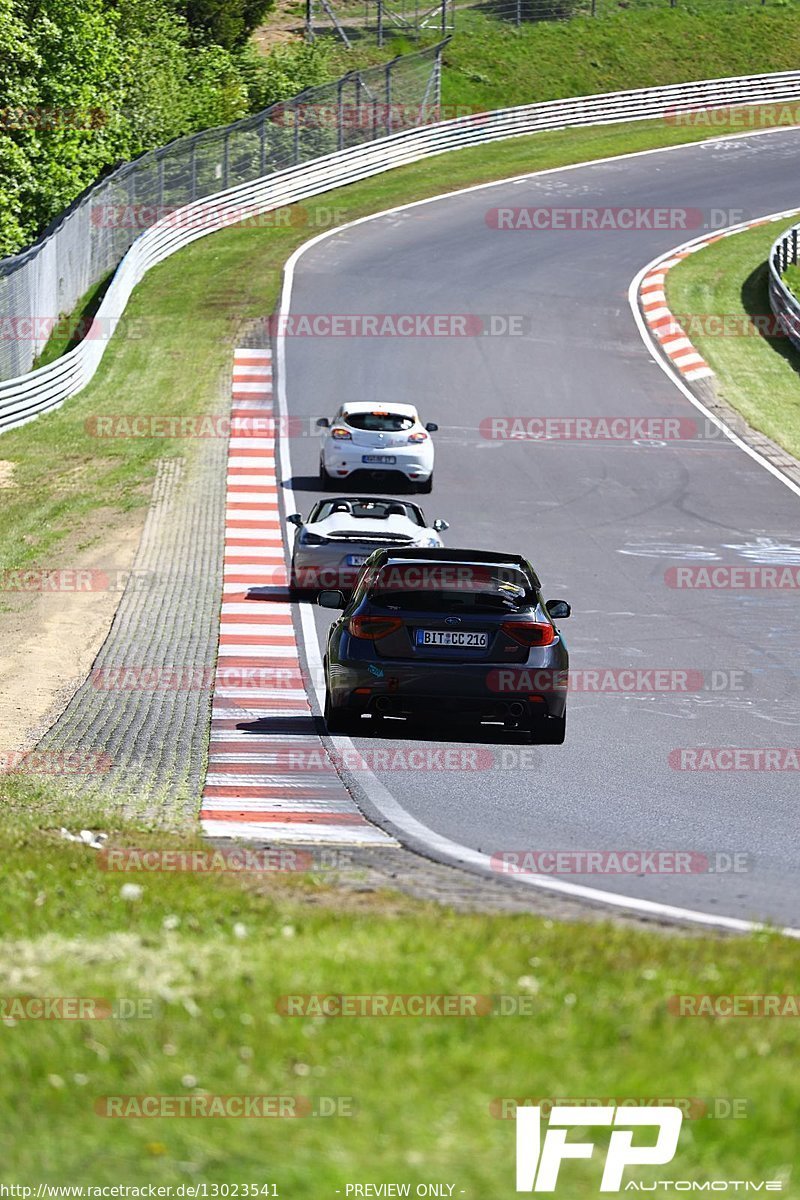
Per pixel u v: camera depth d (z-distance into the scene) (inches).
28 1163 622.5
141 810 1648.6
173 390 5398.6
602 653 2748.5
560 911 1195.3
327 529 3058.6
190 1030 760.3
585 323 6397.6
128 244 7377.0
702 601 3238.2
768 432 5201.8
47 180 7111.2
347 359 5782.5
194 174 7839.6
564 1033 769.6
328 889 1214.9
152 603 3065.9
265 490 4237.2
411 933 981.2
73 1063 722.2
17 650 2691.9
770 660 2731.3
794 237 7357.3
